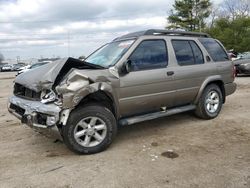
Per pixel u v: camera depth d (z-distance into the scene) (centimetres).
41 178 375
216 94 652
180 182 352
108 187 346
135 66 506
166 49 559
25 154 462
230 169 384
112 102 479
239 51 3925
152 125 612
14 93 518
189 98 603
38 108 428
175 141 506
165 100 552
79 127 446
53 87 426
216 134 539
